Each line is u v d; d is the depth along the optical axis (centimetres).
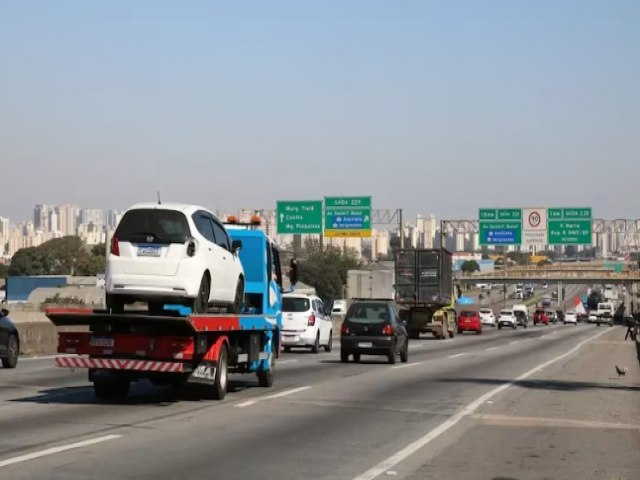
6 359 2420
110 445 1181
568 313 13125
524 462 1144
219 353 1714
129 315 1568
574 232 6875
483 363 3219
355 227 6638
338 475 1024
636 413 1702
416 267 5875
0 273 16475
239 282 1922
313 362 3069
